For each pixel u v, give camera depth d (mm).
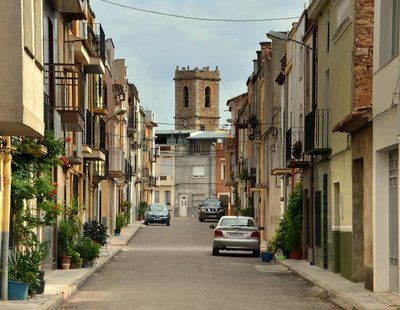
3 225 23688
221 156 144750
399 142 24047
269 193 67125
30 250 27109
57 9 36594
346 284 30375
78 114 35656
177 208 146500
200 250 58281
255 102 78250
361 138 29859
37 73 22000
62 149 28000
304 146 41688
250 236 51281
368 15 30125
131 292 28578
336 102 35625
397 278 26391
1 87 19688
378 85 26938
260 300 26469
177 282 32500
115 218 76750
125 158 90875
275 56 66188
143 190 126750
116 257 49094
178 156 147000
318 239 40469
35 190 25891
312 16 40969
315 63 41500
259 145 74812
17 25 19703
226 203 131125
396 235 26438
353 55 30344
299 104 48406
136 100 109312
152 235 80875
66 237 37219
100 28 48156
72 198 40094
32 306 22703
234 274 36969
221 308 24078
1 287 23719
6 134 22125
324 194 38750
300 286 31625
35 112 21641
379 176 27312
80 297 27078
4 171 23719
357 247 31469
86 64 45000
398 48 25484
